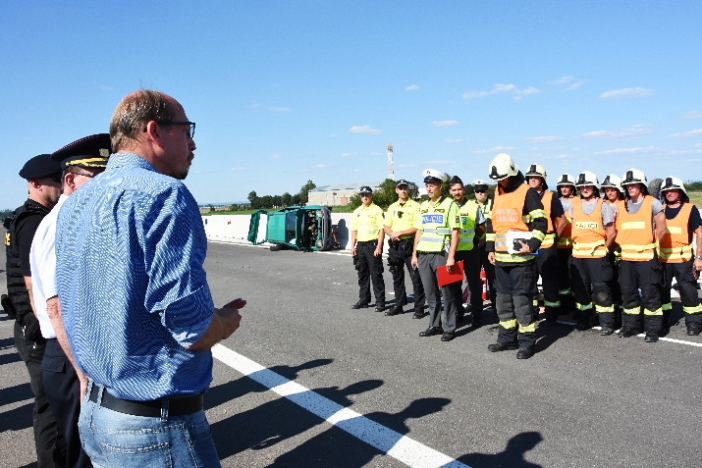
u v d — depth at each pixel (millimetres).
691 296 6547
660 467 3471
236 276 13352
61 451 3061
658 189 7766
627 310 6605
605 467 3502
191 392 1796
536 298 7719
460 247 7387
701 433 3916
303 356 6258
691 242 6664
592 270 6785
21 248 3023
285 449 3982
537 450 3764
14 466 3918
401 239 7980
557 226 7266
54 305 2381
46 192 3289
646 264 6262
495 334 7020
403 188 8117
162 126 1925
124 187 1715
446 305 6703
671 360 5602
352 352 6348
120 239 1669
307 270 13852
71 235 1801
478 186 9531
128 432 1734
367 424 4316
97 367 1731
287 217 19062
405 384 5191
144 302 1663
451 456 3740
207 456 1901
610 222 6645
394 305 8375
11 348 7379
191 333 1674
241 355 6395
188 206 1743
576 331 6984
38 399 3279
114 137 1918
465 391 4941
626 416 4254
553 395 4758
